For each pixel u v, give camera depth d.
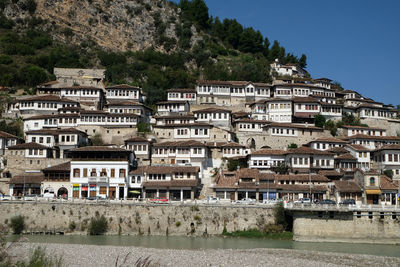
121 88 133.00
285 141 113.75
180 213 73.38
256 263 53.38
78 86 135.00
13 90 145.62
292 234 71.12
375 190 80.56
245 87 140.38
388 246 67.31
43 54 178.12
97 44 197.75
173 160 99.81
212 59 198.12
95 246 62.09
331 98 139.62
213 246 65.00
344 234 69.62
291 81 165.00
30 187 88.12
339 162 98.06
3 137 104.25
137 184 86.81
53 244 63.41
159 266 51.19
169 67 176.50
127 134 112.75
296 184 85.69
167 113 129.50
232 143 105.75
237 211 72.94
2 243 47.69
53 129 111.00
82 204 74.94
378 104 147.00
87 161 86.69
